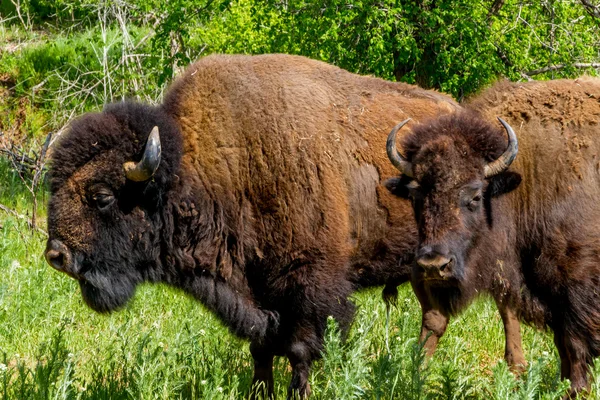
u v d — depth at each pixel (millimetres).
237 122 24453
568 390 22625
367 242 25766
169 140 23812
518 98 24609
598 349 22766
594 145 23234
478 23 41781
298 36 42750
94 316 30172
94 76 54281
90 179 23406
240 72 25188
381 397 20828
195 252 24250
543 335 27906
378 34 40719
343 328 24469
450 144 21969
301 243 24047
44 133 55375
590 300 22672
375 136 25891
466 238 21828
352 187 25297
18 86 58375
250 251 24266
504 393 19797
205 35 47312
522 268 23875
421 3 42781
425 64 43594
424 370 21844
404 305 30391
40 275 32156
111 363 24109
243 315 24328
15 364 26156
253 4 44125
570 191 22984
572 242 22828
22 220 40688
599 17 45875
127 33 53812
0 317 28922
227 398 21922
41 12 70125
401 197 23734
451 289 22938
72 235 23484
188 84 25172
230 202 24172
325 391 22125
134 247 24109
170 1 45562
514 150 22062
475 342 29297
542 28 45000
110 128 23562
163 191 23938
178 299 31547
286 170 24062
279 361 27469
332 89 26109
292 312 24266
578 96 23984
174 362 23000
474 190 21844
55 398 19969
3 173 48438
